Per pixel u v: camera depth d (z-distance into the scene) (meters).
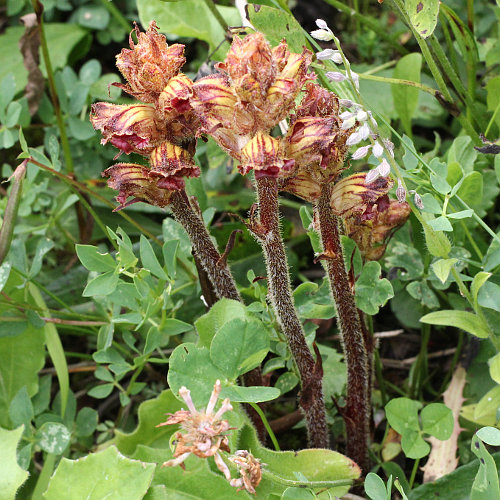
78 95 0.72
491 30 0.76
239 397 0.50
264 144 0.47
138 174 0.51
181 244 0.62
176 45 0.50
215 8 0.65
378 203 0.52
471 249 0.61
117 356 0.60
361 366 0.56
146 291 0.57
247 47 0.47
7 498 0.54
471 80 0.65
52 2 0.88
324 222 0.52
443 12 0.62
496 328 0.59
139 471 0.53
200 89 0.48
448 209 0.58
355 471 0.53
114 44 0.91
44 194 0.73
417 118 0.75
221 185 0.75
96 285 0.56
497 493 0.49
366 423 0.58
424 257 0.61
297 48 0.58
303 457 0.53
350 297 0.55
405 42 0.76
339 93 0.57
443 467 0.58
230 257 0.71
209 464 0.53
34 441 0.58
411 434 0.55
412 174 0.57
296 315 0.53
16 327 0.61
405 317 0.65
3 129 0.68
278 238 0.51
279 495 0.52
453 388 0.61
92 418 0.62
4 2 0.93
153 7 0.69
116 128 0.50
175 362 0.51
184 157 0.50
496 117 0.62
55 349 0.62
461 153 0.62
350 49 0.82
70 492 0.53
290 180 0.51
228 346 0.51
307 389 0.54
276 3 0.62
